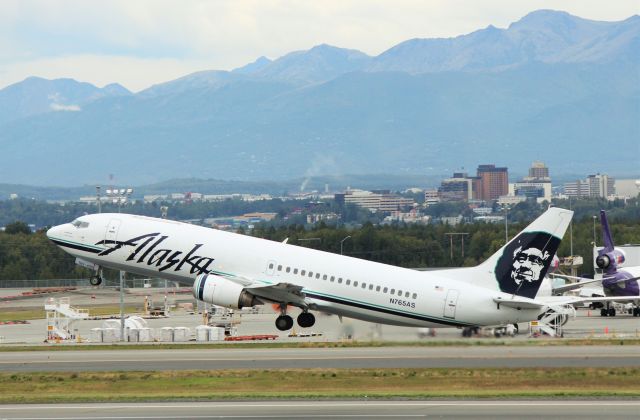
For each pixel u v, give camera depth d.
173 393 99.38
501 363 114.56
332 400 92.56
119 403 92.75
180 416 85.12
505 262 139.25
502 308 137.88
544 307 137.25
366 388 101.00
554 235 137.38
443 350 128.38
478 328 139.25
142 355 131.38
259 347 139.25
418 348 131.62
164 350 138.50
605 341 137.00
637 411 83.88
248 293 143.38
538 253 138.12
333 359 121.19
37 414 87.44
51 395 99.06
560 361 115.62
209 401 93.06
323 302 142.88
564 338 143.25
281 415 84.94
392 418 82.56
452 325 139.50
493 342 134.38
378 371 109.81
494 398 92.19
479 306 138.00
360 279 141.75
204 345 145.12
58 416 86.25
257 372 110.75
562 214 136.88
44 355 134.12
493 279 139.50
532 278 138.50
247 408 88.69
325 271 143.12
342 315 144.50
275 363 118.50
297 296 143.38
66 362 124.56
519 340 136.00
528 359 118.00
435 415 83.50
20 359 129.25
